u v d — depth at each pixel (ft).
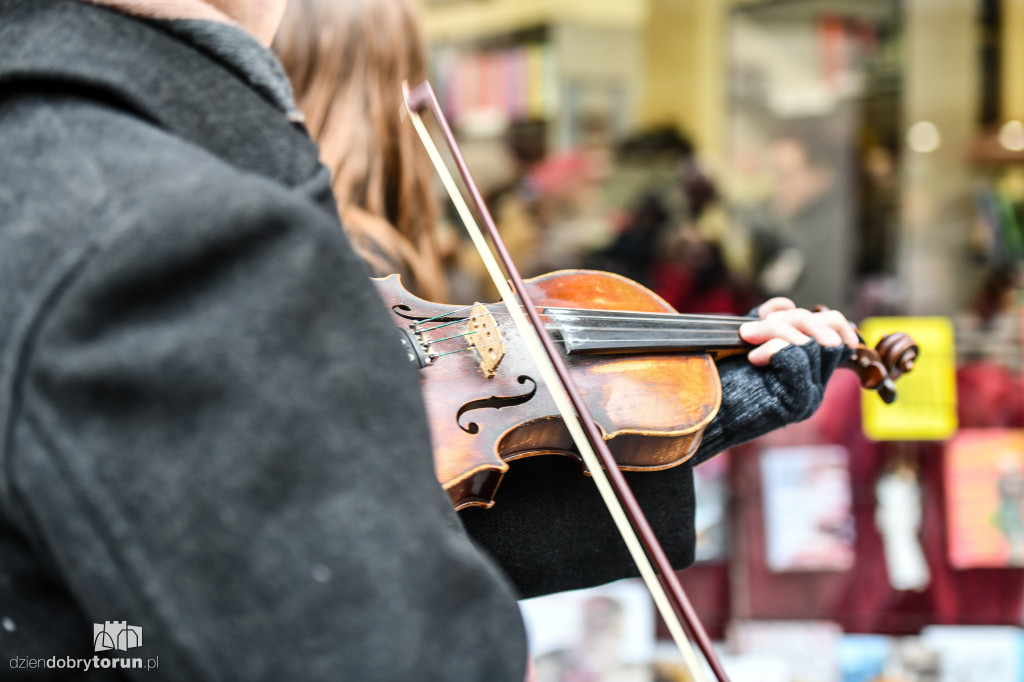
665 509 4.04
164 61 2.35
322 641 1.93
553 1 11.51
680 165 10.76
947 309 9.79
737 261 10.50
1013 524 8.57
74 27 2.29
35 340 1.93
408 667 1.98
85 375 1.89
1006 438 8.61
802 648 8.57
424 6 11.76
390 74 4.98
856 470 8.60
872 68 11.05
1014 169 10.57
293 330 2.01
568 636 8.57
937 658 8.57
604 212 10.65
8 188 2.15
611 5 11.64
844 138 10.96
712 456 4.22
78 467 1.91
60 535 1.94
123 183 2.06
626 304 4.48
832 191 10.84
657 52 11.65
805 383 4.01
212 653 1.92
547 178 11.02
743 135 11.39
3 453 1.96
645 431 3.74
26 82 2.27
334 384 2.03
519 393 3.76
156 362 1.90
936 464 8.58
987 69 10.84
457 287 9.12
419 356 3.79
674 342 4.07
